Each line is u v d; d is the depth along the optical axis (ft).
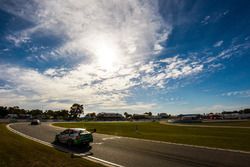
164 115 414.41
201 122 194.59
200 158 35.37
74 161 31.01
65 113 408.87
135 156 37.35
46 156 33.40
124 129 108.88
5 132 74.74
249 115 271.90
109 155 38.29
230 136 69.72
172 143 53.21
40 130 95.09
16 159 30.63
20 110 410.93
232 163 31.91
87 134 50.52
